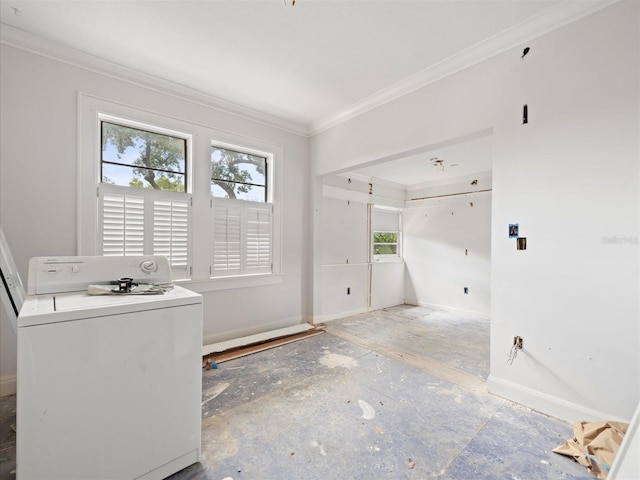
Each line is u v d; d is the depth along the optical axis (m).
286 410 1.94
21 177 2.14
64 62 2.28
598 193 1.70
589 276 1.73
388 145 2.89
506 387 2.07
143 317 1.33
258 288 3.45
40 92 2.20
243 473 1.42
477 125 2.21
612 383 1.67
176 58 2.38
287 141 3.69
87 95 2.37
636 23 1.57
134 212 2.59
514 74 2.01
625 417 1.63
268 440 1.65
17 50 2.11
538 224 1.91
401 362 2.74
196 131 2.94
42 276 1.52
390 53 2.27
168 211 2.77
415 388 2.24
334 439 1.66
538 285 1.92
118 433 1.26
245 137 3.30
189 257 2.90
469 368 2.61
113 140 2.56
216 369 2.55
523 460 1.50
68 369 1.16
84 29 2.05
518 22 1.92
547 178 1.88
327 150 3.63
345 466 1.46
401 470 1.44
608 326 1.68
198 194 2.96
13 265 1.59
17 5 1.83
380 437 1.68
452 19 1.90
